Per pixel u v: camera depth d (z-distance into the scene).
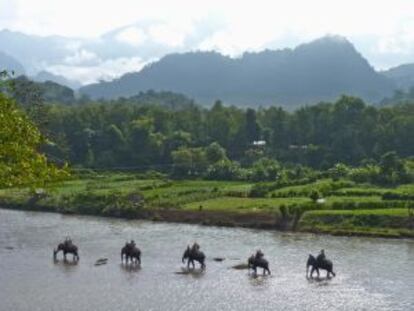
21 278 71.25
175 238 105.62
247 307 59.50
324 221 114.88
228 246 96.94
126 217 136.38
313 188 142.50
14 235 107.12
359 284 69.44
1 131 35.97
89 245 96.75
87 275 73.31
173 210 134.00
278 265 80.81
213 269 77.69
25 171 36.62
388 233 106.88
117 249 92.94
